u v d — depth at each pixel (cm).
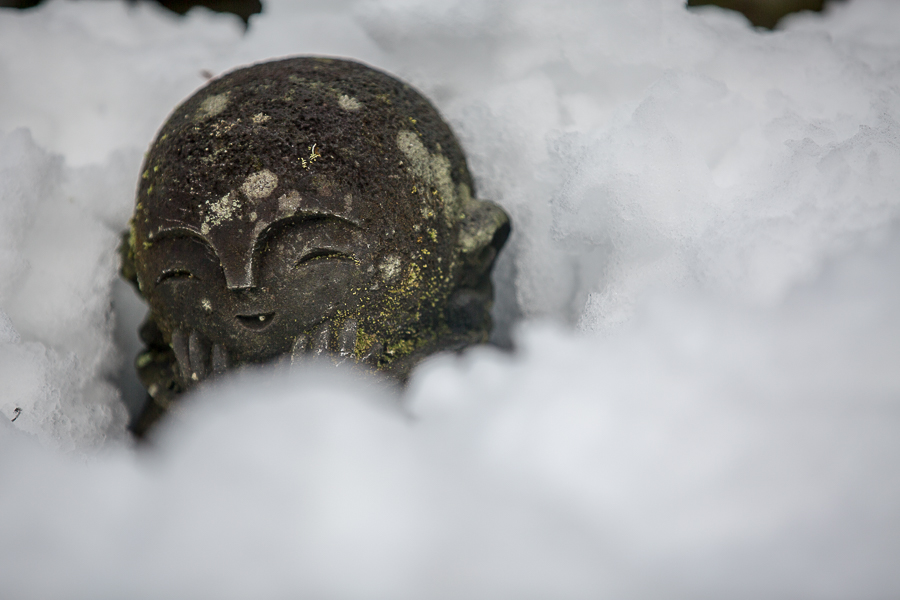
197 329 96
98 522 88
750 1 126
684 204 96
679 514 87
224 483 89
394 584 87
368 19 111
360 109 97
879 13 115
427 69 109
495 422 91
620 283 96
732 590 86
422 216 97
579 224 99
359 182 95
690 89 100
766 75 104
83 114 110
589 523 87
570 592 86
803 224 93
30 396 97
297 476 89
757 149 99
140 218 97
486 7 108
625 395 90
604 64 106
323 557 87
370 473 89
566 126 105
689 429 88
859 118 99
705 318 91
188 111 98
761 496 87
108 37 117
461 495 88
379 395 96
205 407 96
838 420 88
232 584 87
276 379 95
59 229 103
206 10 124
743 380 89
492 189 106
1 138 103
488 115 106
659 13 106
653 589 86
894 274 90
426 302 97
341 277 95
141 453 99
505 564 87
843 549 86
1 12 113
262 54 112
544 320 102
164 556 87
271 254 95
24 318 101
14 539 87
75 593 87
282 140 95
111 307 105
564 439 90
